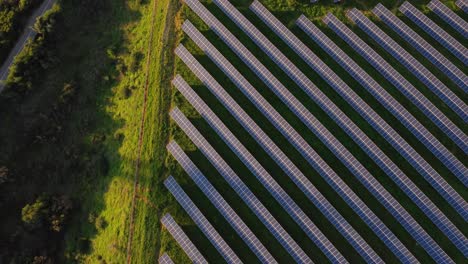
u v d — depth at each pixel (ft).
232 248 187.42
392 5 209.56
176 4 224.12
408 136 192.13
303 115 196.03
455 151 188.65
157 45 221.87
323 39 204.03
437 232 180.65
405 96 196.65
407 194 184.24
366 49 201.05
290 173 189.98
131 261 195.83
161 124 208.13
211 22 213.87
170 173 200.44
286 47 209.05
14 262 214.28
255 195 192.24
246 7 217.77
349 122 192.13
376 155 188.03
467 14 204.33
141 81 221.46
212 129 202.59
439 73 198.80
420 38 199.72
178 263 189.06
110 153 221.46
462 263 176.14
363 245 178.50
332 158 192.95
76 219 221.87
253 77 207.10
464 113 189.47
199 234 191.11
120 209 206.80
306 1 214.48
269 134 198.90
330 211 183.42
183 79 208.44
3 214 224.12
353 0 212.23
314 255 183.62
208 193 191.62
